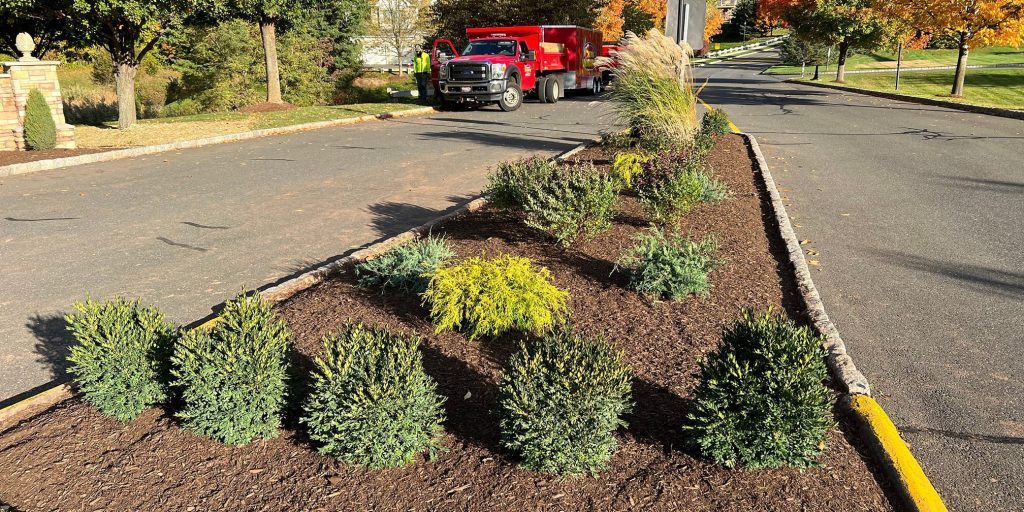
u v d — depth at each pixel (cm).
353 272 572
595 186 591
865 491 287
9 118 1270
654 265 489
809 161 1140
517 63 2216
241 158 1253
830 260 615
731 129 1542
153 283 577
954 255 626
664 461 304
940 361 417
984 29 2166
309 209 848
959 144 1306
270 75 2092
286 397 335
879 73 3884
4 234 736
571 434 285
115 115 2145
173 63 3044
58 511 277
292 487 288
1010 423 347
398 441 296
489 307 412
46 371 423
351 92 3344
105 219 798
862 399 351
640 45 1081
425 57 2606
